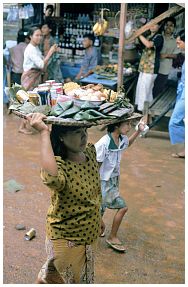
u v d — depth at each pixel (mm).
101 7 8695
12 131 6672
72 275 2662
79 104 2604
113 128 3473
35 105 2566
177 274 3465
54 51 7031
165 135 6816
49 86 2885
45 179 2361
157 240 3941
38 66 6738
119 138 3543
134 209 4484
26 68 6762
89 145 2789
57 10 9023
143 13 8297
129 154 5988
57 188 2395
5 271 3400
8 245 3746
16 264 3496
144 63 7125
